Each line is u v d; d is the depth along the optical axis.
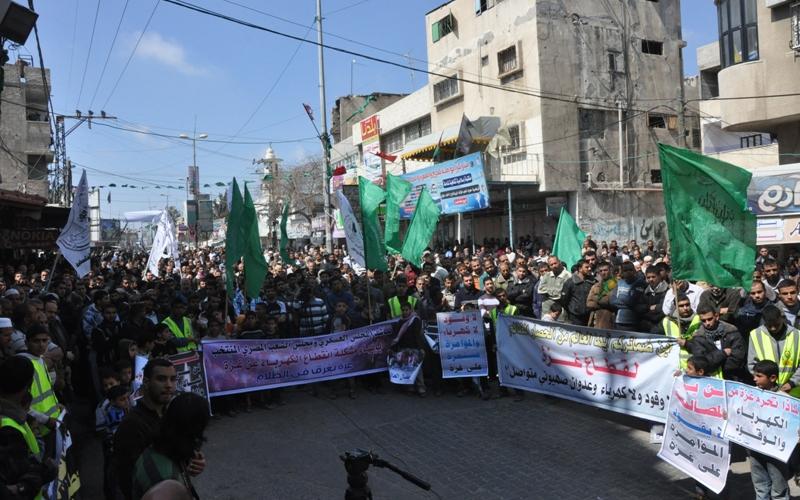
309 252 28.61
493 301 9.74
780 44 19.64
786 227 16.20
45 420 4.62
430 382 10.11
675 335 7.11
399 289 10.45
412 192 26.97
